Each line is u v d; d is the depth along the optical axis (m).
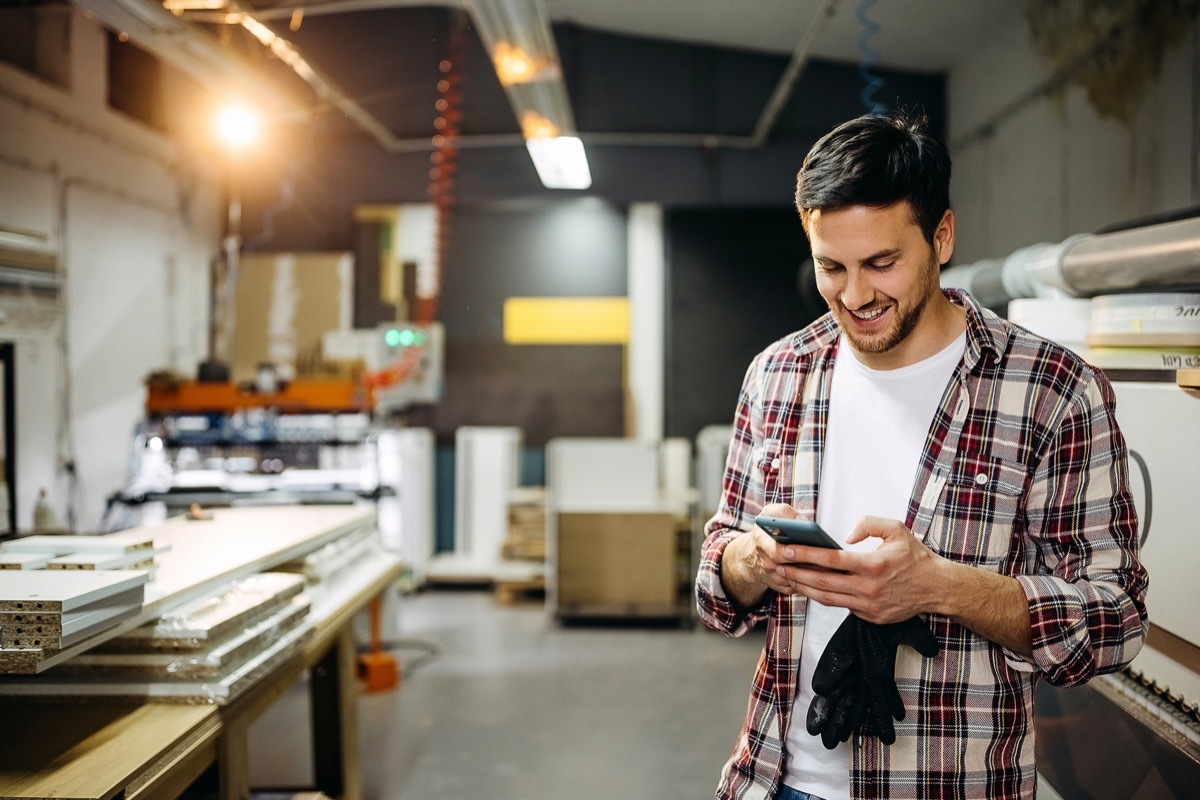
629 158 6.25
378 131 5.92
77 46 4.79
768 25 5.50
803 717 1.15
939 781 1.06
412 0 4.57
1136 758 1.33
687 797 3.05
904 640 1.03
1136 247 1.54
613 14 5.81
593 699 4.05
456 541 6.43
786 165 6.20
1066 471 1.05
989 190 5.35
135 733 1.43
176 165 5.80
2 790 1.23
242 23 4.11
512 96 3.94
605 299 6.52
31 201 4.41
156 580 1.72
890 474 1.12
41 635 1.23
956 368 1.10
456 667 4.51
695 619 5.30
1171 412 1.37
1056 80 4.43
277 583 1.92
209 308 6.23
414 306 6.48
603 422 6.50
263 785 3.11
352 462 5.68
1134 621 1.00
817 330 1.22
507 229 6.52
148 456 5.27
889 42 5.53
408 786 3.12
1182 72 3.38
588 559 5.25
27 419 4.38
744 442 1.28
